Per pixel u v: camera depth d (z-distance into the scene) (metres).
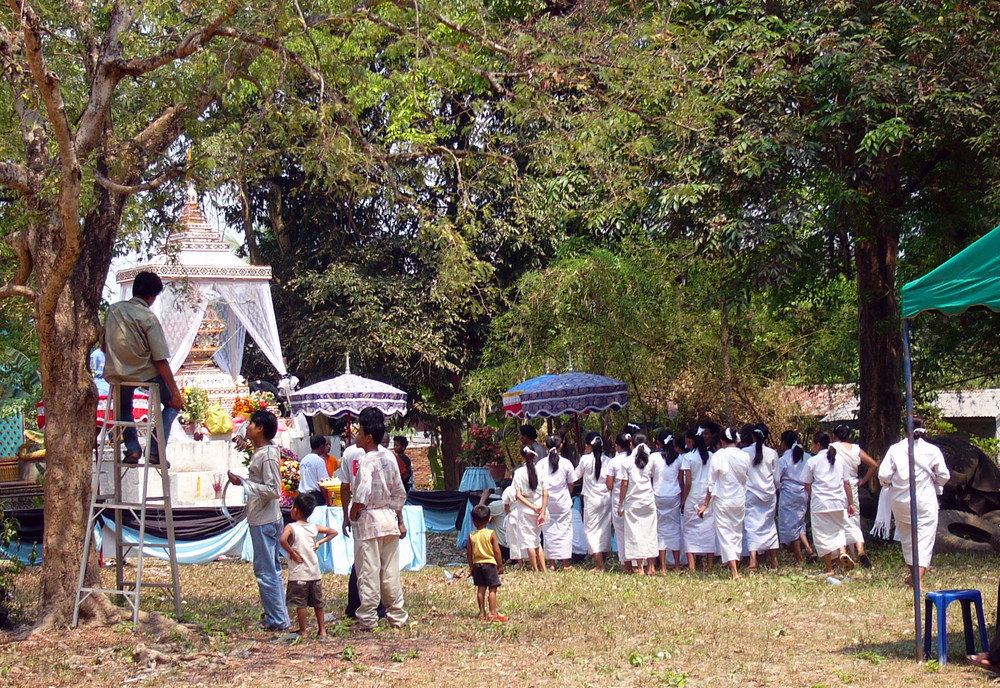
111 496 10.16
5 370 18.66
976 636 8.52
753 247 14.13
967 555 13.82
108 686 7.22
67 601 8.98
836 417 26.77
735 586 11.99
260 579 9.31
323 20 9.61
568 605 10.84
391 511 9.46
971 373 22.92
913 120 13.82
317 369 24.70
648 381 19.77
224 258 17.84
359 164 9.53
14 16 9.52
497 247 22.91
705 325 19.47
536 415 16.89
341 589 12.30
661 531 13.89
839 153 14.62
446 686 7.24
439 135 10.27
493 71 10.21
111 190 9.16
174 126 9.88
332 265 23.44
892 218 15.16
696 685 7.21
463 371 24.75
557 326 19.36
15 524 11.19
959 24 13.16
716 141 13.45
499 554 10.07
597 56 9.60
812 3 14.48
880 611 9.98
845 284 21.27
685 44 10.44
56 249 8.98
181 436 16.31
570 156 9.64
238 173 9.93
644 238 18.70
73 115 10.29
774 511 13.69
